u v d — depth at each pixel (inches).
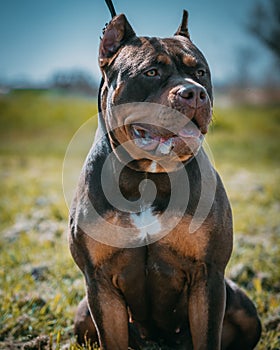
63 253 253.1
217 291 142.8
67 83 1005.8
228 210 147.0
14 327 183.2
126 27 145.6
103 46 146.9
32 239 277.0
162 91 132.3
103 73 148.2
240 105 940.6
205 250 141.5
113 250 142.5
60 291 210.5
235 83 1022.4
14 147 692.1
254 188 400.5
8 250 262.7
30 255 253.1
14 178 472.1
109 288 146.8
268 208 347.3
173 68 135.9
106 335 147.1
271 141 705.0
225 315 160.1
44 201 369.1
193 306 145.2
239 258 248.4
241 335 165.5
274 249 260.4
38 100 941.2
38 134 796.0
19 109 891.4
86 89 1005.2
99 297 145.9
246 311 161.6
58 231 293.6
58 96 971.3
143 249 142.8
